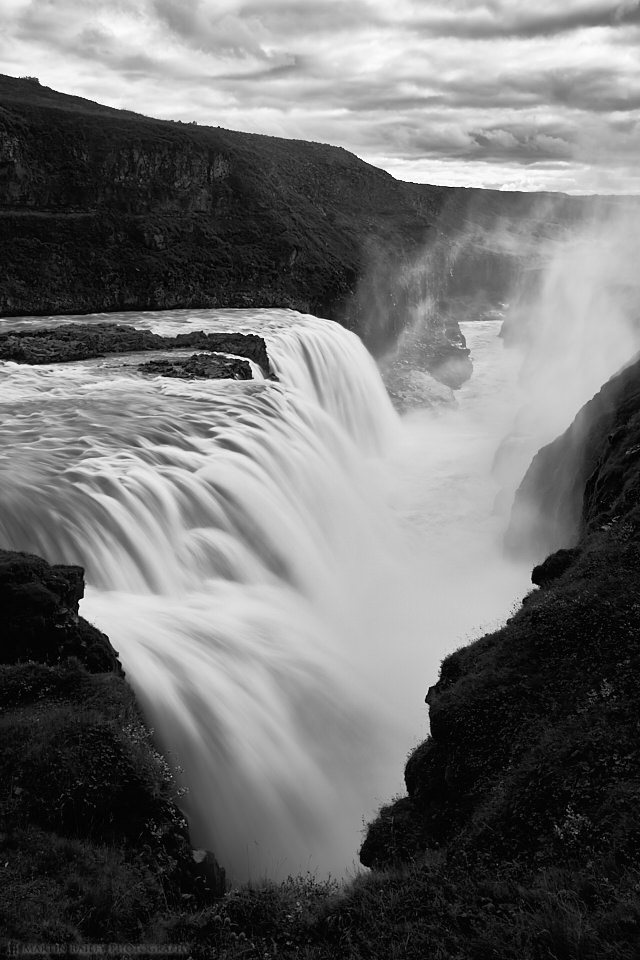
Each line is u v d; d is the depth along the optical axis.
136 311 85.56
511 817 12.56
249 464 30.28
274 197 110.12
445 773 14.67
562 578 18.83
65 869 11.26
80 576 17.20
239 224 101.75
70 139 88.88
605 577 17.70
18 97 107.81
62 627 15.70
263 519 27.95
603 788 12.37
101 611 19.62
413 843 14.22
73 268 84.25
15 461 26.16
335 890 12.26
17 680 14.61
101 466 26.36
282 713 19.84
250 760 17.70
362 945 10.23
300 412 39.88
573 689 15.11
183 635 20.03
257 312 82.44
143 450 28.62
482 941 9.80
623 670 15.09
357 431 55.94
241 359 46.22
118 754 13.32
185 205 97.94
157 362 45.06
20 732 13.34
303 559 28.53
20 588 15.65
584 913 9.79
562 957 9.21
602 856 10.95
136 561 22.75
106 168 90.75
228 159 102.62
